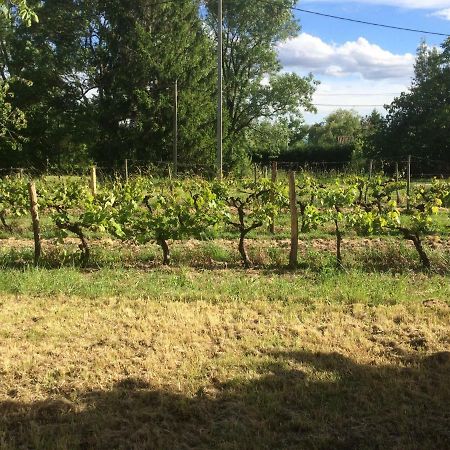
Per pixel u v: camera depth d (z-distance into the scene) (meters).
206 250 8.41
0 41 27.28
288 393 3.74
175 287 6.43
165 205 9.10
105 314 5.39
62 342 4.68
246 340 4.69
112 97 25.66
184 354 4.40
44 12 26.42
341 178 19.41
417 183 22.55
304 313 5.44
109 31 26.09
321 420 3.44
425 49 33.12
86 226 7.91
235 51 34.81
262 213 8.06
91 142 26.00
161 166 25.53
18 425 3.40
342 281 6.51
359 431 3.34
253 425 3.38
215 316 5.30
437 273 7.30
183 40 26.39
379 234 10.10
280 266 7.84
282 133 36.12
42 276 6.67
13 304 5.76
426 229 7.65
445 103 31.50
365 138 34.06
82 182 16.61
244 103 35.38
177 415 3.53
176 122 24.00
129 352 4.43
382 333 4.90
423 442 3.21
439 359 4.34
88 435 3.29
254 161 39.75
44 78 26.22
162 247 7.95
